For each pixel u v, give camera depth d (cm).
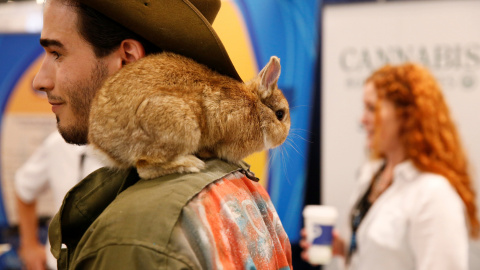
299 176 299
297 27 300
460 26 284
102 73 104
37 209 319
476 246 269
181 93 102
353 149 295
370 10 293
